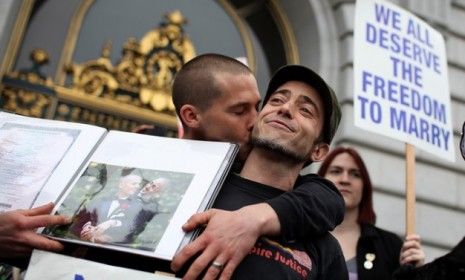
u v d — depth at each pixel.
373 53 3.33
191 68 1.90
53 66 5.12
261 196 1.62
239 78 1.82
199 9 6.05
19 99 4.82
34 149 1.66
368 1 3.48
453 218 5.57
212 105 1.80
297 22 6.20
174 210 1.40
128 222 1.38
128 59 5.37
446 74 3.61
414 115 3.28
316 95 1.73
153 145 1.64
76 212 1.43
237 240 1.34
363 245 2.83
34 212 1.40
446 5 6.40
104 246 1.33
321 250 1.61
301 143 1.63
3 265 1.86
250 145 1.82
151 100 5.29
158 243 1.32
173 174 1.52
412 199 2.94
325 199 1.65
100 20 5.50
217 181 1.47
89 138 1.69
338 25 5.87
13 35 4.96
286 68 1.75
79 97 5.03
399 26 3.53
